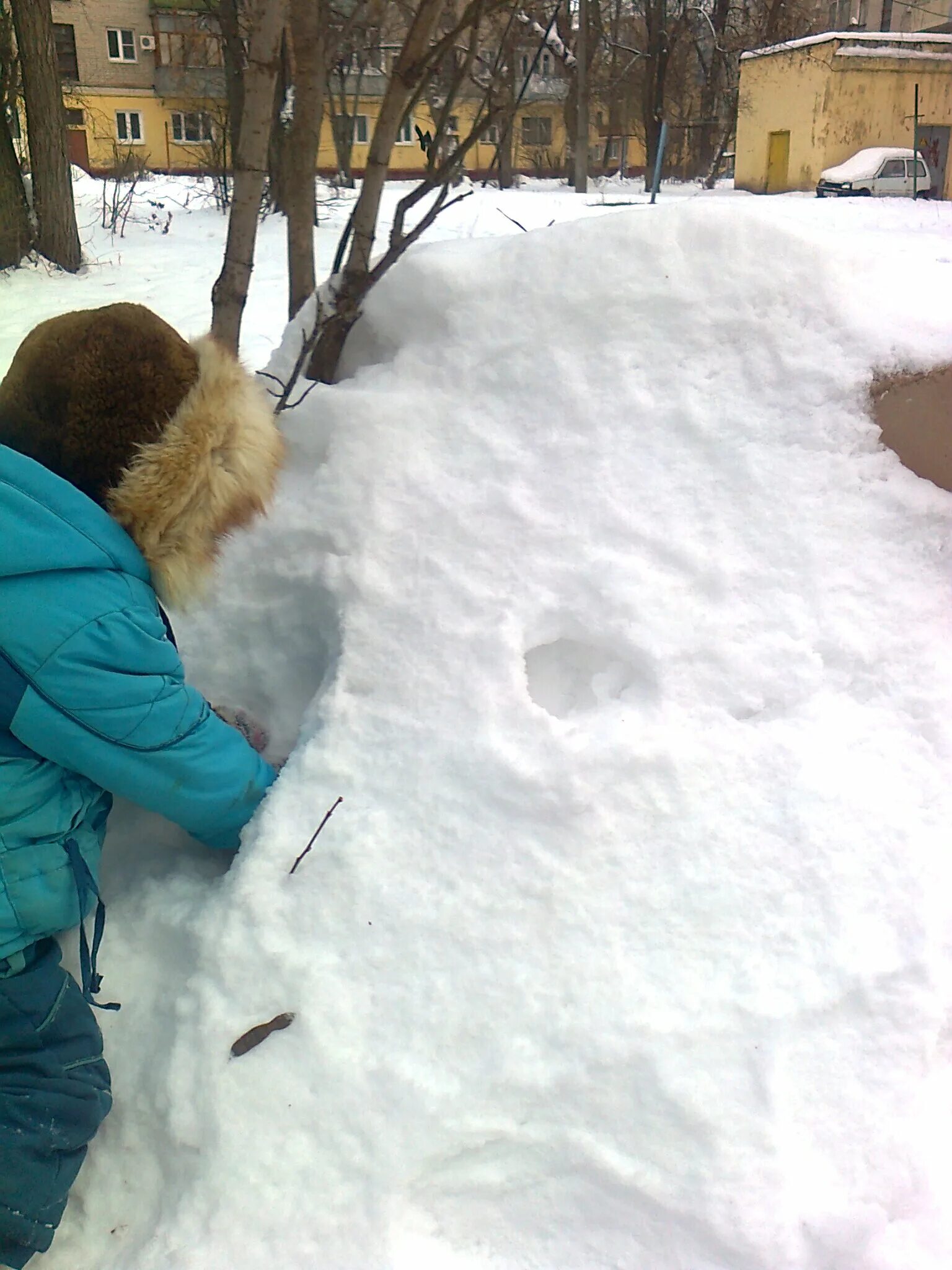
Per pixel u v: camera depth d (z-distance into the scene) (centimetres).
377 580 163
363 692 158
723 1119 127
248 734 169
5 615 120
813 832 146
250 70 204
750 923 140
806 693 157
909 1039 134
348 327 196
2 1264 118
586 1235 128
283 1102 129
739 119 2252
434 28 191
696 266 179
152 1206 128
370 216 191
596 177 2877
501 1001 134
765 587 163
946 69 2008
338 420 175
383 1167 126
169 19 3125
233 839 150
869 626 162
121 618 125
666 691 155
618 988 135
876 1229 122
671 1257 125
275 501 175
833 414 172
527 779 145
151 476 126
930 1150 129
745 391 175
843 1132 129
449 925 139
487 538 165
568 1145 128
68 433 125
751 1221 122
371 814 146
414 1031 133
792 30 2612
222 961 136
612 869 143
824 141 1994
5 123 878
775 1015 133
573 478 169
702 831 146
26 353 127
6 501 120
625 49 2500
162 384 126
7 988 123
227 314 221
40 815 127
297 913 140
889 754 154
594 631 160
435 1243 126
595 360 176
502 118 193
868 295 180
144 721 128
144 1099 133
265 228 1128
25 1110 119
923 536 169
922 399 173
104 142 3172
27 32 851
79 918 132
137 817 164
